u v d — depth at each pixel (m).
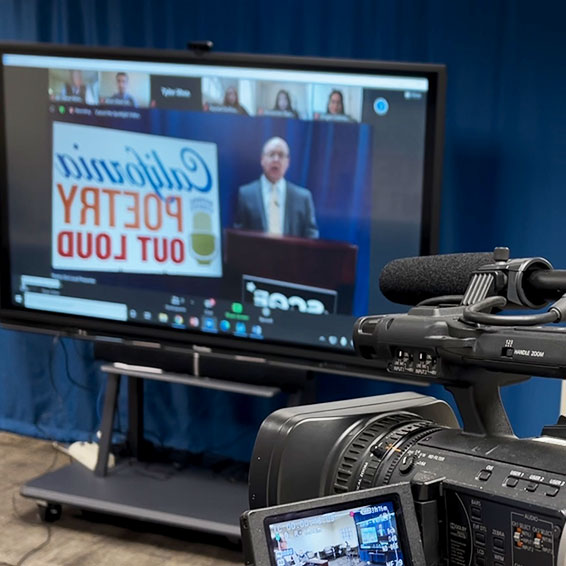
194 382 3.30
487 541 1.04
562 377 1.03
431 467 1.13
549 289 1.13
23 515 3.43
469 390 1.17
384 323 1.22
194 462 3.76
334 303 3.14
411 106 2.96
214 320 3.30
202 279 3.29
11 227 3.53
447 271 1.31
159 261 3.34
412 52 3.35
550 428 1.15
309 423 1.29
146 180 3.32
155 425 3.95
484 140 3.28
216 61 3.15
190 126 3.23
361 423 1.29
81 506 3.22
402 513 1.09
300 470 1.28
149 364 3.42
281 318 3.22
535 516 0.99
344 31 3.43
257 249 3.21
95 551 3.16
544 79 3.17
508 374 1.20
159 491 3.31
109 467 3.53
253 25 3.56
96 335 3.47
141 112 3.28
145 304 3.39
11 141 3.47
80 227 3.43
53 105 3.39
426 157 2.96
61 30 3.86
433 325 1.15
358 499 1.07
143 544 3.23
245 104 3.15
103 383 4.02
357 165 3.05
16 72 3.42
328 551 1.03
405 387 3.51
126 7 3.73
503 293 1.16
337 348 3.15
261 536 1.00
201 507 3.18
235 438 3.83
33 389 4.17
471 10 3.24
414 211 3.00
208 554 3.17
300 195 3.13
